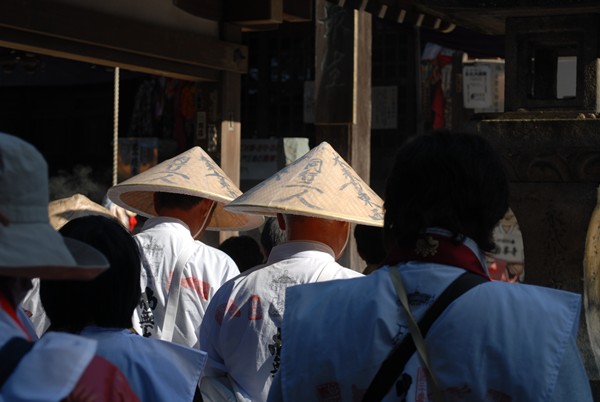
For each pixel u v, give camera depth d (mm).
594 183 4250
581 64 4398
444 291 1942
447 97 12852
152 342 2352
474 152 2037
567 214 4312
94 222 2377
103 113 13672
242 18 8172
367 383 1928
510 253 9703
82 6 6641
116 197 4352
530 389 1856
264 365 2957
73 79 12461
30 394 1543
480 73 11781
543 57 4758
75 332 2332
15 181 1700
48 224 1751
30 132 14320
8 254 1660
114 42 6875
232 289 3053
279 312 2973
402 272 2002
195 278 3635
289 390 1989
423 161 2033
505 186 2072
